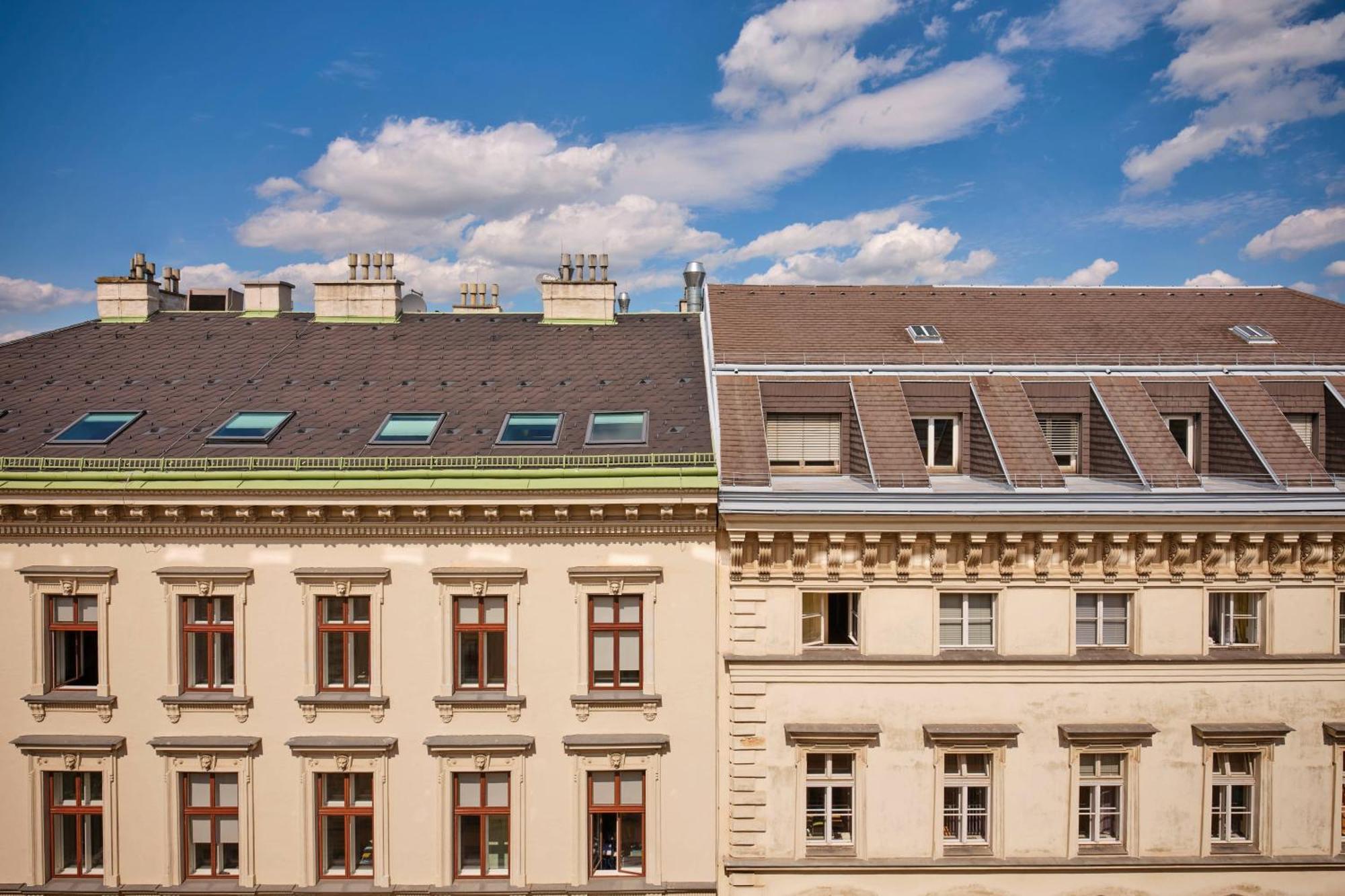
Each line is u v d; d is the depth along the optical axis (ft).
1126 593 54.39
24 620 54.34
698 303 94.73
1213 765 54.34
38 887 53.78
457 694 54.34
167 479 53.21
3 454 56.49
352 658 55.06
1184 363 63.05
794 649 53.57
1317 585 54.08
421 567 54.24
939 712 53.47
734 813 53.26
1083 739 52.80
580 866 53.98
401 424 60.44
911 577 53.52
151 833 54.24
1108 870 53.11
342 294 80.48
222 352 73.00
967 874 53.21
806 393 60.90
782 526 51.98
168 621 54.19
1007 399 60.18
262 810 54.19
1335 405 61.31
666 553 54.19
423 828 54.08
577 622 54.08
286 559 54.29
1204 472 61.77
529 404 63.31
